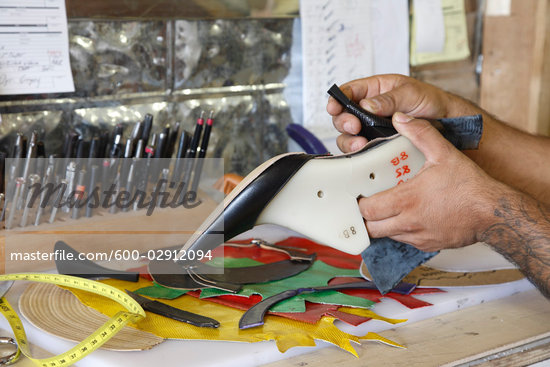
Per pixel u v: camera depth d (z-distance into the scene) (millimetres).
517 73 1439
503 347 622
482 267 804
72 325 636
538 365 631
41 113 952
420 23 1307
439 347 617
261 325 637
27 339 638
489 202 650
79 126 991
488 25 1406
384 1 1248
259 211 637
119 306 684
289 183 634
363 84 845
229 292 708
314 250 898
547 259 643
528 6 1396
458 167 649
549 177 920
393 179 661
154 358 571
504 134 921
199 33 1068
